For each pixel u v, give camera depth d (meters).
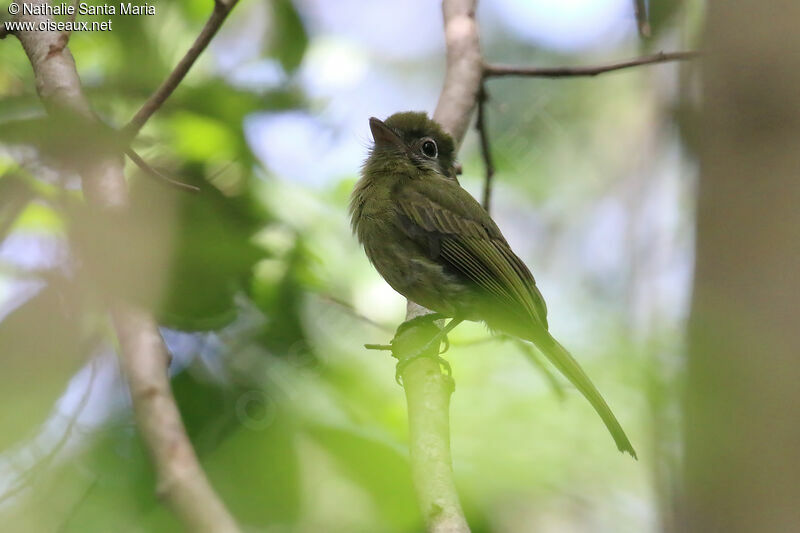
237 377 8.26
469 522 7.76
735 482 7.10
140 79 9.49
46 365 7.45
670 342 8.48
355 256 11.13
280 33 10.71
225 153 9.45
